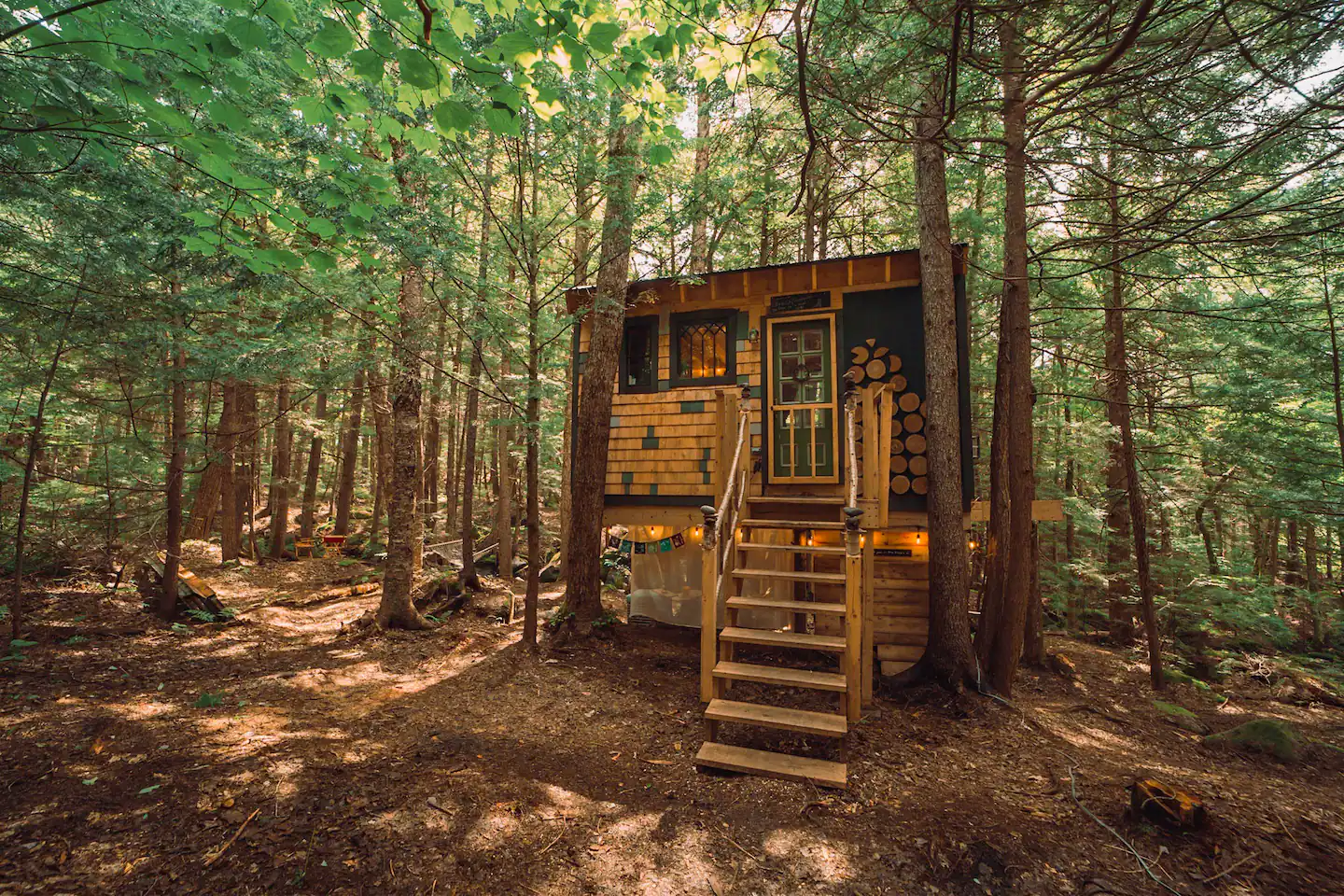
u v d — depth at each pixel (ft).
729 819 12.87
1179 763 17.38
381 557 47.50
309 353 26.04
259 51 16.40
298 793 12.67
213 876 10.21
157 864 10.36
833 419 27.50
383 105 16.16
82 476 27.94
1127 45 8.02
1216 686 29.55
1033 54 11.90
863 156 18.90
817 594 28.37
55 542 27.86
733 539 20.94
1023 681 25.85
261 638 25.86
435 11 7.58
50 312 20.36
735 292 29.17
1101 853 11.63
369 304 25.20
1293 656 37.99
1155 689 27.45
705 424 29.25
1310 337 30.71
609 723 18.29
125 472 28.94
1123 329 36.88
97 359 23.06
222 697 18.08
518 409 25.25
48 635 22.12
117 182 16.76
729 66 11.27
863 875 11.17
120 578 30.04
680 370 30.45
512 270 32.99
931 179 22.93
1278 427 34.58
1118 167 20.53
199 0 14.07
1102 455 41.34
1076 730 19.66
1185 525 46.47
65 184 16.58
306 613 31.94
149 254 20.31
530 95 9.48
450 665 23.80
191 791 12.44
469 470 38.99
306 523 52.08
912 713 19.39
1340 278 27.04
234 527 43.11
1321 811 13.78
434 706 19.10
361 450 84.33
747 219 28.07
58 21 7.58
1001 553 23.03
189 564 40.32
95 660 20.38
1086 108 11.76
